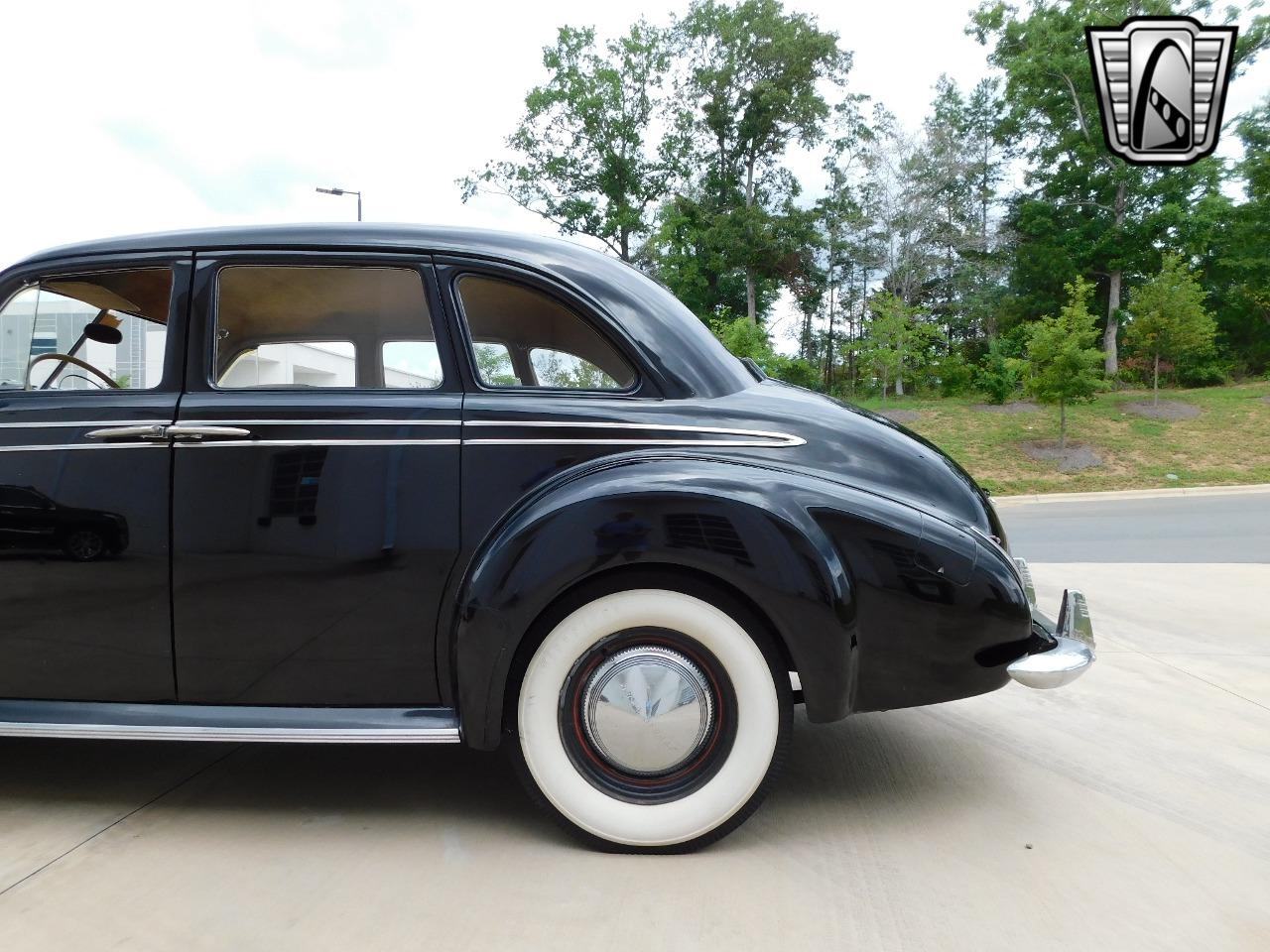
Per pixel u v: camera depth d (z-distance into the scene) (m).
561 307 2.33
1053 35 32.91
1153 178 32.94
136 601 2.24
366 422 2.23
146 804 2.46
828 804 2.49
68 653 2.28
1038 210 35.41
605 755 2.14
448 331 2.32
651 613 2.10
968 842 2.24
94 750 2.95
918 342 28.83
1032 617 2.41
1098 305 34.59
